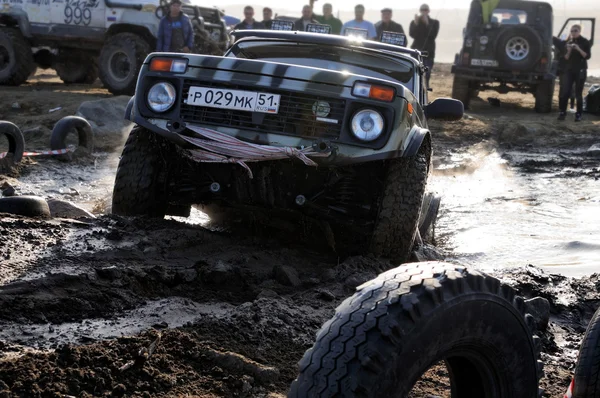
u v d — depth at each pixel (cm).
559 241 723
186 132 541
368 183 550
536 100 1853
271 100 529
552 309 518
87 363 330
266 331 395
